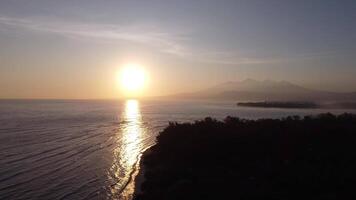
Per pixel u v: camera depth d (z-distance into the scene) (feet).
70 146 194.80
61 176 124.47
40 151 175.63
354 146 128.16
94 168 138.10
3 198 99.14
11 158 155.43
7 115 452.35
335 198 78.33
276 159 118.83
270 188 88.84
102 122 364.17
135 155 166.61
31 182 116.06
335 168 101.96
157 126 325.83
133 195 101.19
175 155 137.80
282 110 642.63
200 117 438.40
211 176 104.99
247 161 119.75
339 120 177.99
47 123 338.75
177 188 92.84
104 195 103.30
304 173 97.60
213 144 137.49
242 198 81.92
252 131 153.38
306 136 142.20
